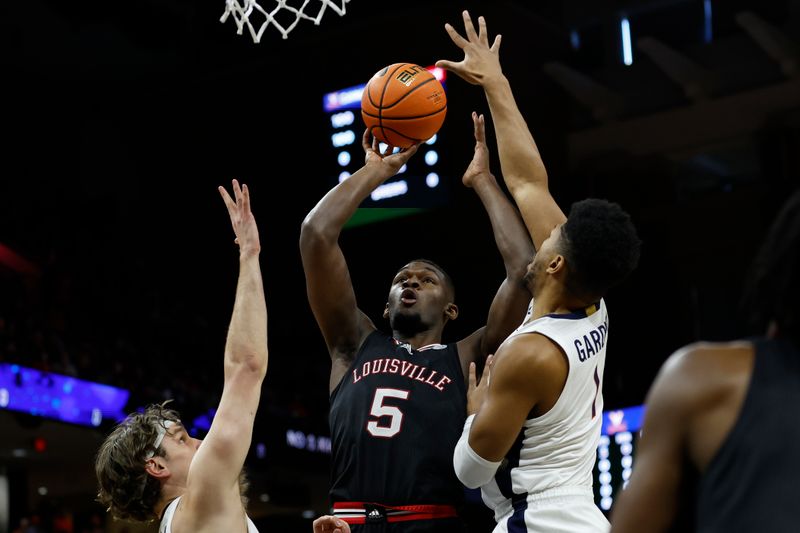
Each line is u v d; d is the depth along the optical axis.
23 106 15.85
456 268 14.13
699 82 13.66
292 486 14.51
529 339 2.43
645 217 13.85
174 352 14.70
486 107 13.87
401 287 3.35
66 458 13.34
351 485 3.03
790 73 13.20
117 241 15.98
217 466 2.58
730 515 1.38
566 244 2.48
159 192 17.02
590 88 14.17
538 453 2.51
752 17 13.18
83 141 16.59
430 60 14.85
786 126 13.22
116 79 16.84
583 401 2.50
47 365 11.07
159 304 15.45
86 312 14.04
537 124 14.36
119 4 15.20
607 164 14.09
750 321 1.53
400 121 3.24
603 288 2.47
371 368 3.17
